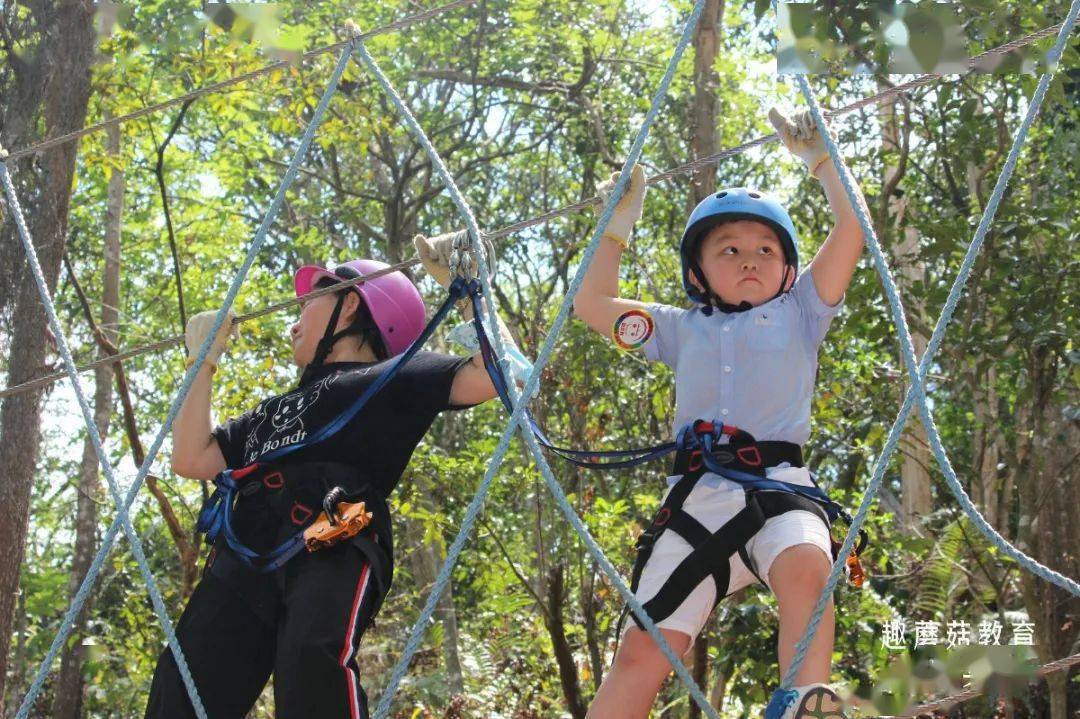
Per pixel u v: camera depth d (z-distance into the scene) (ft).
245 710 11.34
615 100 55.01
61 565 67.26
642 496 33.22
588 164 53.06
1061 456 31.42
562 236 55.31
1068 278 25.73
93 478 46.32
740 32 50.01
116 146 45.80
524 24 49.62
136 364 53.31
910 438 34.73
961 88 31.30
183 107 33.42
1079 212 29.40
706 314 11.71
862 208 8.70
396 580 49.34
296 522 11.12
